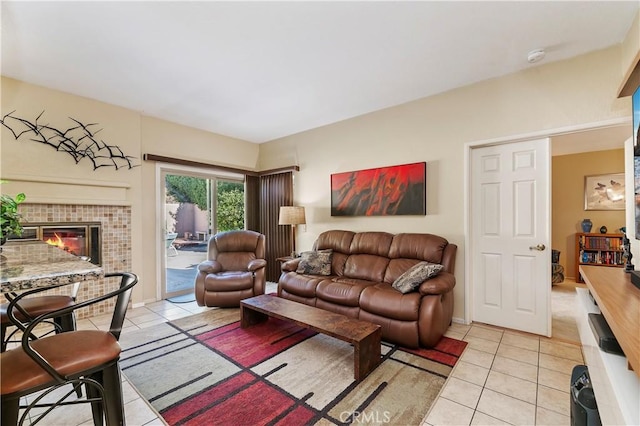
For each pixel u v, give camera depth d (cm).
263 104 366
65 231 325
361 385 201
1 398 87
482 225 314
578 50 250
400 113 368
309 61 266
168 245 425
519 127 286
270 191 522
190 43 237
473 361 232
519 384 201
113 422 112
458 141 322
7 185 290
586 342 165
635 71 176
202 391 195
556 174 525
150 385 202
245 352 249
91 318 334
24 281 85
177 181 439
